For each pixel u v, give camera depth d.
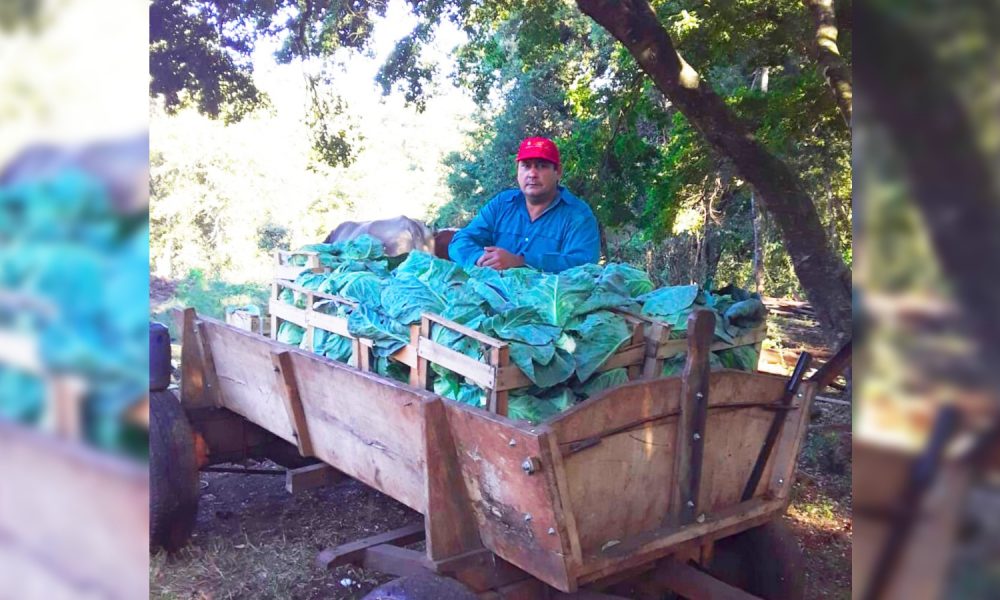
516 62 17.42
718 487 2.67
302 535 4.39
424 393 2.41
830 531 4.53
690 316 2.41
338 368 2.87
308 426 3.21
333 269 3.69
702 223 13.45
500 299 2.64
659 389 2.36
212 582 3.71
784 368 6.42
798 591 2.97
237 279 17.62
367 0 9.64
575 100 9.96
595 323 2.58
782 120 7.64
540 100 18.41
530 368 2.31
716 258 16.33
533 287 2.68
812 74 7.24
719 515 2.59
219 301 15.74
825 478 5.32
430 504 2.30
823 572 4.04
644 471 2.36
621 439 2.27
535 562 2.14
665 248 16.36
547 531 2.06
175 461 3.77
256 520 4.64
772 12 7.23
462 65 11.39
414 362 2.68
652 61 4.72
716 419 2.60
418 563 2.44
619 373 2.56
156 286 16.55
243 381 3.74
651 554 2.34
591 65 12.02
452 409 2.30
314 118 11.05
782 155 8.48
